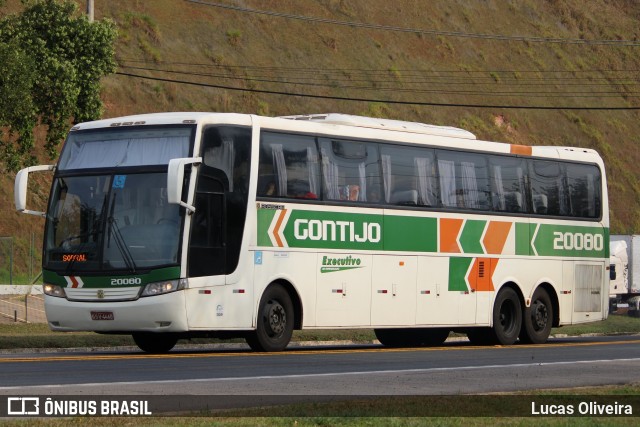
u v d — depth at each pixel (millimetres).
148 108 78438
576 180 36469
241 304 26562
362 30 100125
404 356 25562
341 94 91938
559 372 20922
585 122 108438
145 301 25344
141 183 26047
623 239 61219
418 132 31750
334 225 28828
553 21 119562
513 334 33875
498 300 33406
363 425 13203
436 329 35562
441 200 31891
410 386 17859
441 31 106812
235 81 86312
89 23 43812
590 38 120000
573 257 36031
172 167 24875
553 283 35250
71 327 26156
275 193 27469
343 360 23766
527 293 34375
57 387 16750
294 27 95562
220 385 17438
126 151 26562
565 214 35906
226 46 88812
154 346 29219
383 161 30391
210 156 26203
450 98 99875
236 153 26734
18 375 19172
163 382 17766
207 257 25906
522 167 34656
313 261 28266
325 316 28578
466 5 112562
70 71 42625
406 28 103688
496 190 33656
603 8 126500
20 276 61344
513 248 34000
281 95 87938
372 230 29812
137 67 81375
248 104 85188
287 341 27688
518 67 109500
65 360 23344
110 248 25859
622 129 111250
